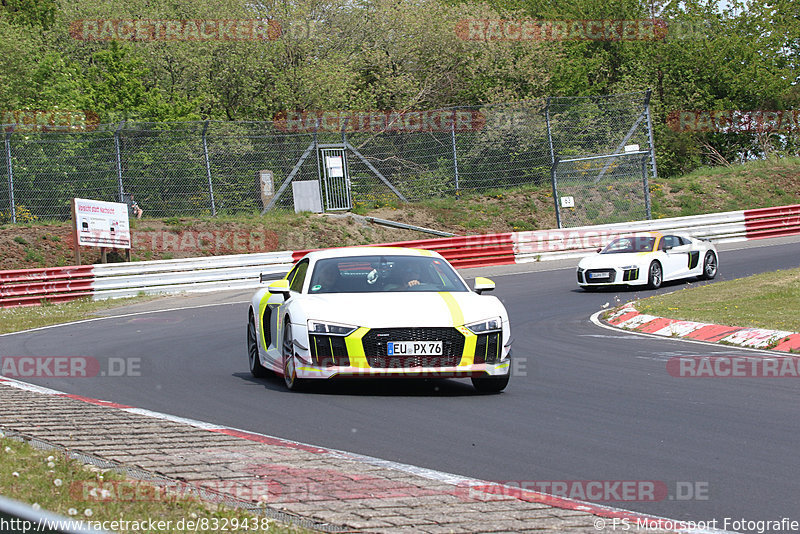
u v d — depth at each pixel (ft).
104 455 41.88
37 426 49.14
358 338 61.21
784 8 398.62
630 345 93.61
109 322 128.36
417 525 31.32
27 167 205.05
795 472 41.75
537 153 258.98
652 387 67.67
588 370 76.79
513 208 244.83
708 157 377.09
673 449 46.55
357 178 243.19
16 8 327.06
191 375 75.41
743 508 35.78
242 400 61.36
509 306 134.51
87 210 184.65
